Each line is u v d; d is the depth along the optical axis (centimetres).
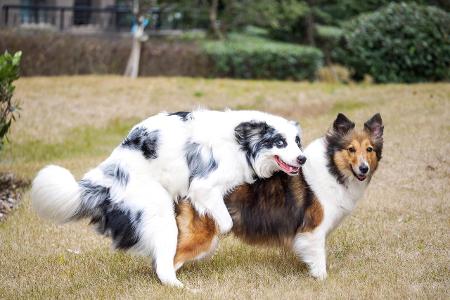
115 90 1639
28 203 834
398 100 1355
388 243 682
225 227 549
